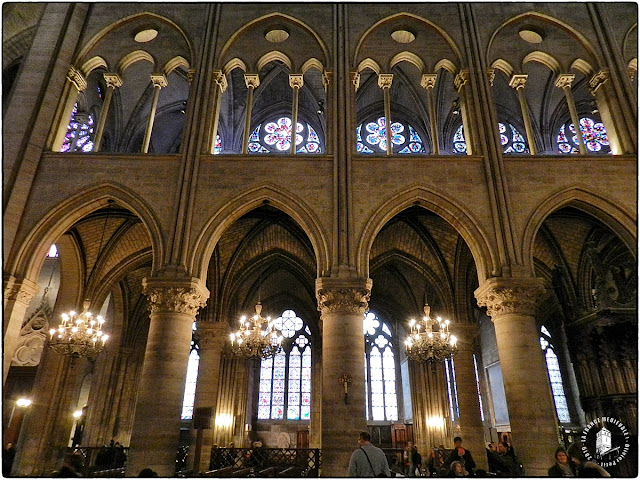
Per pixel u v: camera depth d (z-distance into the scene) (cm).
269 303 3253
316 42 2048
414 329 2177
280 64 2733
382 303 3238
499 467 1481
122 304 2767
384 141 2928
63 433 1961
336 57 1964
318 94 2878
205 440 2047
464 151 2841
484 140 1781
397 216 2161
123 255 2286
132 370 2792
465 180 1709
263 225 2397
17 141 1686
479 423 2158
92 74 2594
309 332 3225
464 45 2012
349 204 1645
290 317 3262
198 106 1847
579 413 2950
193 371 3092
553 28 2081
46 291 2822
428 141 2877
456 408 3005
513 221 1622
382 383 3138
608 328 2006
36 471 1814
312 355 3117
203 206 1656
